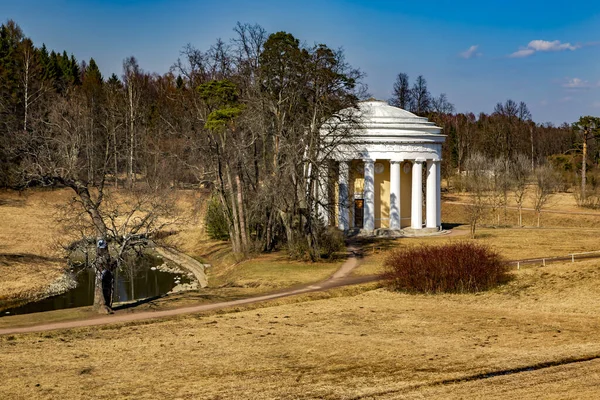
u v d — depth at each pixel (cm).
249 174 6938
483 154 15788
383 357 3206
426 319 4081
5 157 7862
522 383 2683
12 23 14188
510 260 6159
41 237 7706
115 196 9156
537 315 4103
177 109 9112
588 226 10106
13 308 5178
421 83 14662
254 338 3678
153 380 2939
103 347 3525
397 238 7788
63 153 6372
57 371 3094
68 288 5962
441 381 2775
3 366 3180
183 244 7544
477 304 4534
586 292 4684
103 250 4484
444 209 11875
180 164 8356
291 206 6372
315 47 6369
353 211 8250
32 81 11344
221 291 5131
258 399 2656
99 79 15475
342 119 6812
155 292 5934
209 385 2848
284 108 6675
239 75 6750
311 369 3042
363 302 4681
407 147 8112
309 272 5778
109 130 10106
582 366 2884
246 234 6894
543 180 11706
